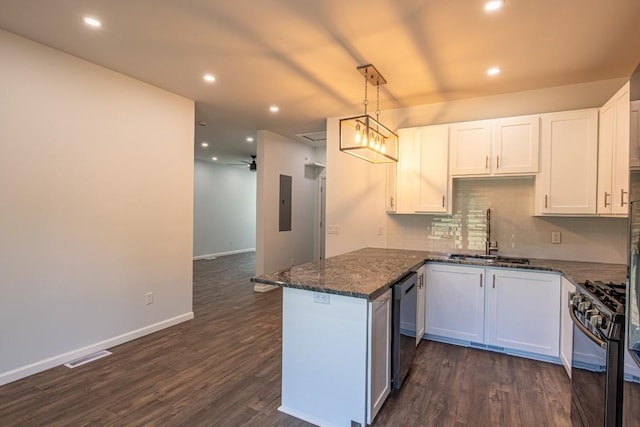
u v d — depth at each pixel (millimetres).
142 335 3547
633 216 1340
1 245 2539
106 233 3217
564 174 3117
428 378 2686
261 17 2301
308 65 3041
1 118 2535
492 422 2143
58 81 2848
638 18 2227
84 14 2293
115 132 3275
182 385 2590
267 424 2145
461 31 2432
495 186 3717
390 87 3494
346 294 1986
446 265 3346
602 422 1663
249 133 5812
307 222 6852
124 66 3133
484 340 3199
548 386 2564
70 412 2236
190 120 4035
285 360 2285
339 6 2162
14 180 2605
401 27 2396
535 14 2203
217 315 4328
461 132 3576
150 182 3615
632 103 1390
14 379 2600
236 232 10500
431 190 3725
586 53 2725
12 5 2195
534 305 2994
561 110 3416
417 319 3066
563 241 3398
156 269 3699
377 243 4363
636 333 1315
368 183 4430
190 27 2445
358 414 2053
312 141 6523
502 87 3469
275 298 5188
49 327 2812
